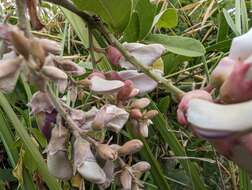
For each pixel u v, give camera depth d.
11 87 0.16
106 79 0.22
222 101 0.15
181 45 0.28
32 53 0.15
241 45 0.16
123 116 0.20
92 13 0.23
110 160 0.20
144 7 0.27
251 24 0.42
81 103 0.32
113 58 0.23
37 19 0.21
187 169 0.33
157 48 0.23
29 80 0.15
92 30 0.24
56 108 0.19
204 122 0.14
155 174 0.31
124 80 0.22
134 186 0.21
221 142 0.14
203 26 0.43
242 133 0.13
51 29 0.43
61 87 0.19
